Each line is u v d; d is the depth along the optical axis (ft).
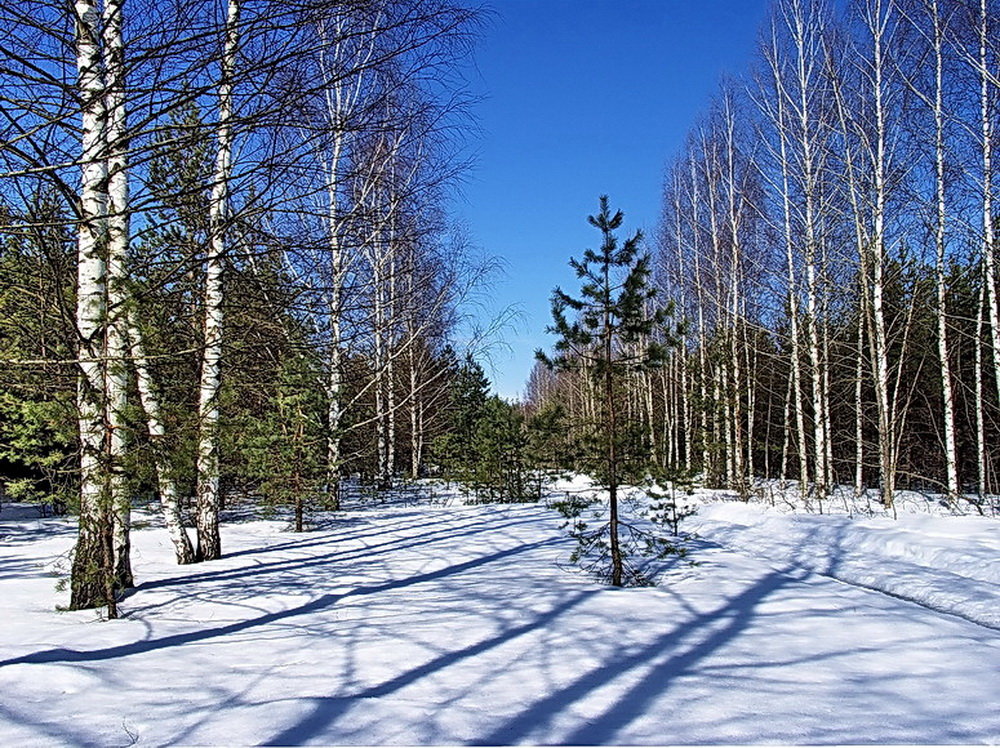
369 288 41.29
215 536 27.09
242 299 26.30
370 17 15.58
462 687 11.04
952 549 26.50
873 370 47.85
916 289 49.24
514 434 56.65
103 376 16.83
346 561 26.71
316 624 16.06
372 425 63.46
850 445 73.92
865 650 13.71
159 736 8.80
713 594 19.95
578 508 23.88
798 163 54.03
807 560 29.76
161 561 26.40
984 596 20.36
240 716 9.55
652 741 8.77
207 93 13.78
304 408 37.55
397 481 78.23
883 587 23.77
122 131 15.69
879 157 45.09
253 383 31.42
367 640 14.25
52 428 19.47
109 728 9.08
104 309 16.85
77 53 15.79
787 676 11.80
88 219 13.96
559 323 23.31
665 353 23.02
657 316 23.09
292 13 13.69
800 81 53.11
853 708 10.13
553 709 9.96
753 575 23.61
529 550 30.01
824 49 50.70
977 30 39.17
